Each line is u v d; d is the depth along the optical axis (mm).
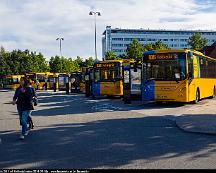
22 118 10477
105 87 28094
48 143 9625
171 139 10023
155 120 14320
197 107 18859
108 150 8539
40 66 97750
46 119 15227
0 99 33844
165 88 19562
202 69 22906
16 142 9867
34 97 12352
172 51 19500
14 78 65000
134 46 65625
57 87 56344
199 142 9547
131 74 23547
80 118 15367
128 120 14391
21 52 100500
